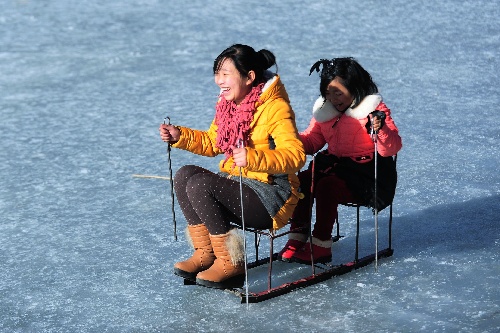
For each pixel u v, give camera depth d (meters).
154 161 20.22
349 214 16.64
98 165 20.05
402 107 23.88
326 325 12.01
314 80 26.95
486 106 23.83
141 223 16.38
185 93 26.34
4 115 24.62
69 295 13.31
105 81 28.05
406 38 31.89
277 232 15.77
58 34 34.34
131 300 13.05
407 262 14.20
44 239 15.70
